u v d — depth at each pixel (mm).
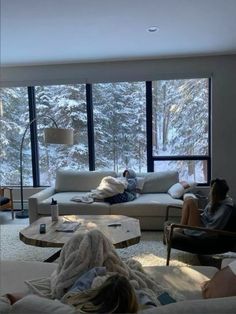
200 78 5426
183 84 5512
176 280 2000
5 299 1369
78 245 1776
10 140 6004
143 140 5684
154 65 5461
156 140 5652
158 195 4762
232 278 1598
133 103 5652
